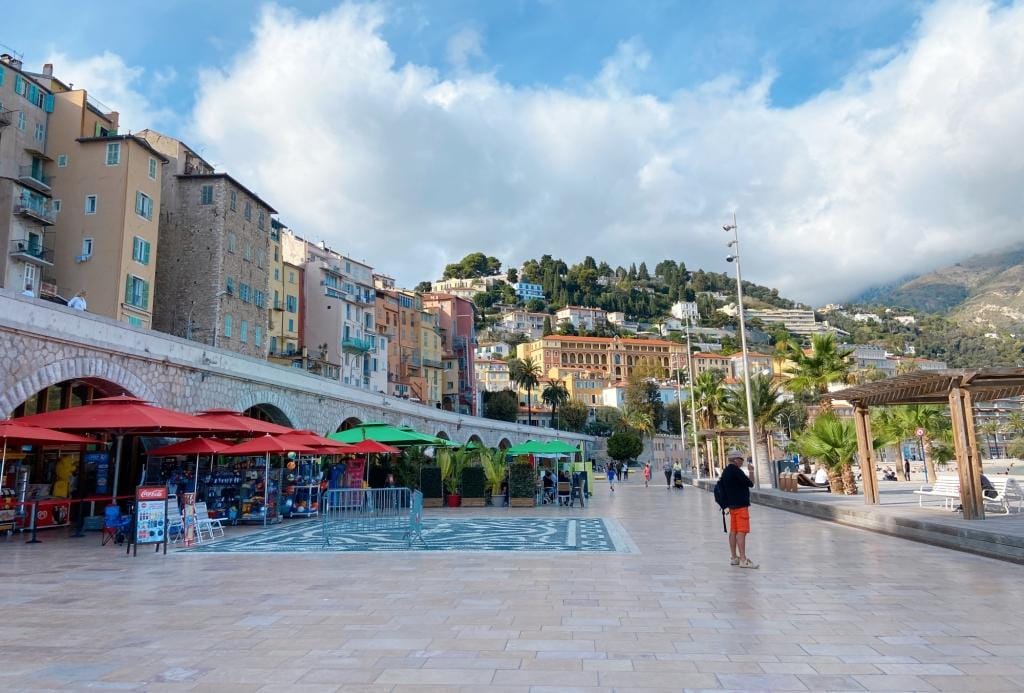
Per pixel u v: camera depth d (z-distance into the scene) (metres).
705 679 5.52
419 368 92.19
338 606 8.51
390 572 11.21
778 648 6.44
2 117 41.34
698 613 7.96
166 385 21.97
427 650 6.46
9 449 18.80
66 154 44.72
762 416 43.22
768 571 11.05
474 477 30.03
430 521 21.67
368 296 81.12
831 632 7.03
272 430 20.86
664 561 12.31
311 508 23.98
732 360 160.50
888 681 5.45
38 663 6.11
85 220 43.53
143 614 8.12
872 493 21.06
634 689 5.28
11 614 8.17
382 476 32.19
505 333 190.62
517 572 11.12
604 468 103.00
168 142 52.12
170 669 5.91
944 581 9.99
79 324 18.28
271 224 64.88
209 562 12.67
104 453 21.45
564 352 169.88
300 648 6.56
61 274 42.97
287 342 68.25
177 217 50.84
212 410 20.48
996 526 13.59
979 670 5.72
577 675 5.64
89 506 20.97
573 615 7.90
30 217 41.22
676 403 133.12
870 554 13.05
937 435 48.25
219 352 25.06
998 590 9.25
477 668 5.86
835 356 40.56
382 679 5.58
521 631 7.16
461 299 110.75
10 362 16.02
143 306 44.69
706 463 72.31
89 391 22.19
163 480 22.28
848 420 28.89
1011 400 28.61
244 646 6.64
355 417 37.22
